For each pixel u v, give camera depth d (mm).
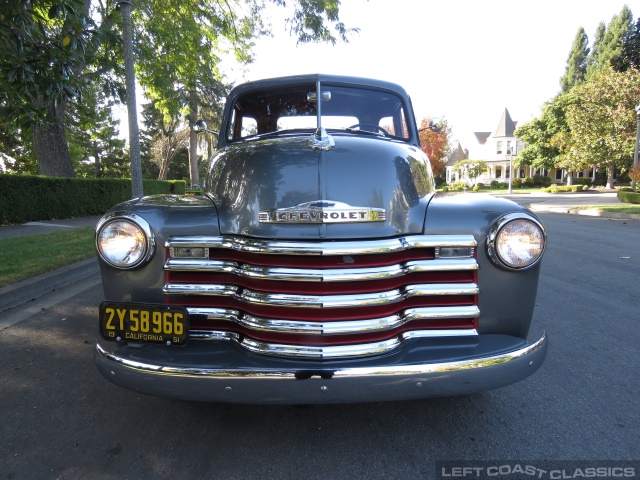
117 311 2072
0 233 9016
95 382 2898
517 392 2738
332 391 1844
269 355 2008
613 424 2373
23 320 4105
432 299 2150
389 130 3508
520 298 2189
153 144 46250
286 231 2100
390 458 2086
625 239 9031
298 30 12359
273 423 2387
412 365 1860
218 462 2059
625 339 3604
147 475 1967
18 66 4121
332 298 2012
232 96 3566
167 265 2119
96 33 4691
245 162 2410
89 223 11156
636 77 27188
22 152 27047
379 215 2145
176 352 2000
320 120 3012
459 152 67812
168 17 11625
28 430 2340
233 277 2143
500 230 2129
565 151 34688
